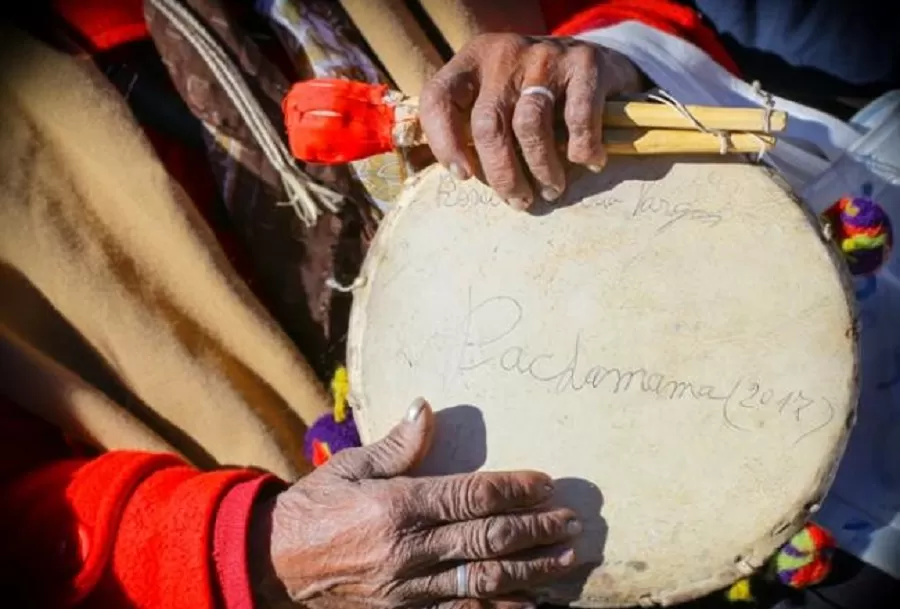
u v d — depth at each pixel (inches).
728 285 44.6
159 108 57.0
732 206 45.0
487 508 43.3
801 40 68.2
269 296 59.5
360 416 47.1
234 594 46.9
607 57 46.8
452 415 45.5
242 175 57.1
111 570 48.8
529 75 43.3
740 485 43.5
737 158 45.3
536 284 45.6
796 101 66.4
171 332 57.9
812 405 43.6
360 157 46.4
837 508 54.1
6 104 55.0
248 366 59.7
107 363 58.5
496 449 45.0
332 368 60.6
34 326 57.9
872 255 48.1
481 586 43.6
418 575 44.4
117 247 57.1
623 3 60.3
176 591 47.4
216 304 57.5
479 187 46.7
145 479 51.1
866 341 53.5
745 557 43.3
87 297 56.7
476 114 42.9
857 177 53.0
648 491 43.9
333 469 46.3
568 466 44.4
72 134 55.2
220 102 56.1
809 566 49.5
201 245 56.4
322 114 44.9
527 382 45.2
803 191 53.1
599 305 45.1
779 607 54.0
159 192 55.4
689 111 43.7
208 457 59.7
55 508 50.3
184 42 55.9
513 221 46.1
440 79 43.8
